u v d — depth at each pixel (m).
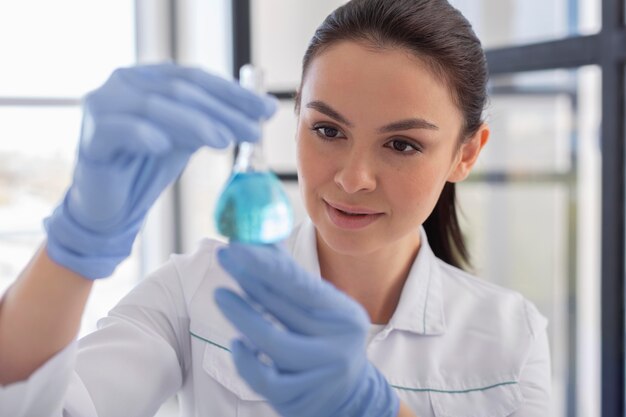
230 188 0.73
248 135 0.70
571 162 2.99
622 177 2.18
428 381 1.09
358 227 0.95
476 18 2.92
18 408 0.75
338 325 0.73
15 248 3.35
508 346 1.13
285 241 1.21
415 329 1.12
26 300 0.73
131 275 3.72
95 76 3.35
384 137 0.90
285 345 0.71
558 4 2.87
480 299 1.19
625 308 2.22
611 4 2.13
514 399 1.08
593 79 2.83
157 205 3.71
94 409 0.90
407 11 0.90
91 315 3.40
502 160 2.98
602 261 2.23
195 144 0.67
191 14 3.60
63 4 3.22
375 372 0.85
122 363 0.99
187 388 1.13
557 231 3.08
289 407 0.75
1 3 3.09
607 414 2.27
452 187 1.26
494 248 3.05
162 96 0.67
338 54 0.90
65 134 3.31
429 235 1.30
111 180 0.67
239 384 1.06
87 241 0.71
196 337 1.09
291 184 3.27
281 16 3.41
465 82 0.98
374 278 1.14
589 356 3.03
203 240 1.21
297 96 1.06
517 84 2.83
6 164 3.24
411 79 0.88
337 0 3.30
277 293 0.72
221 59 3.57
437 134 0.93
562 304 3.11
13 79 3.17
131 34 3.48
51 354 0.75
